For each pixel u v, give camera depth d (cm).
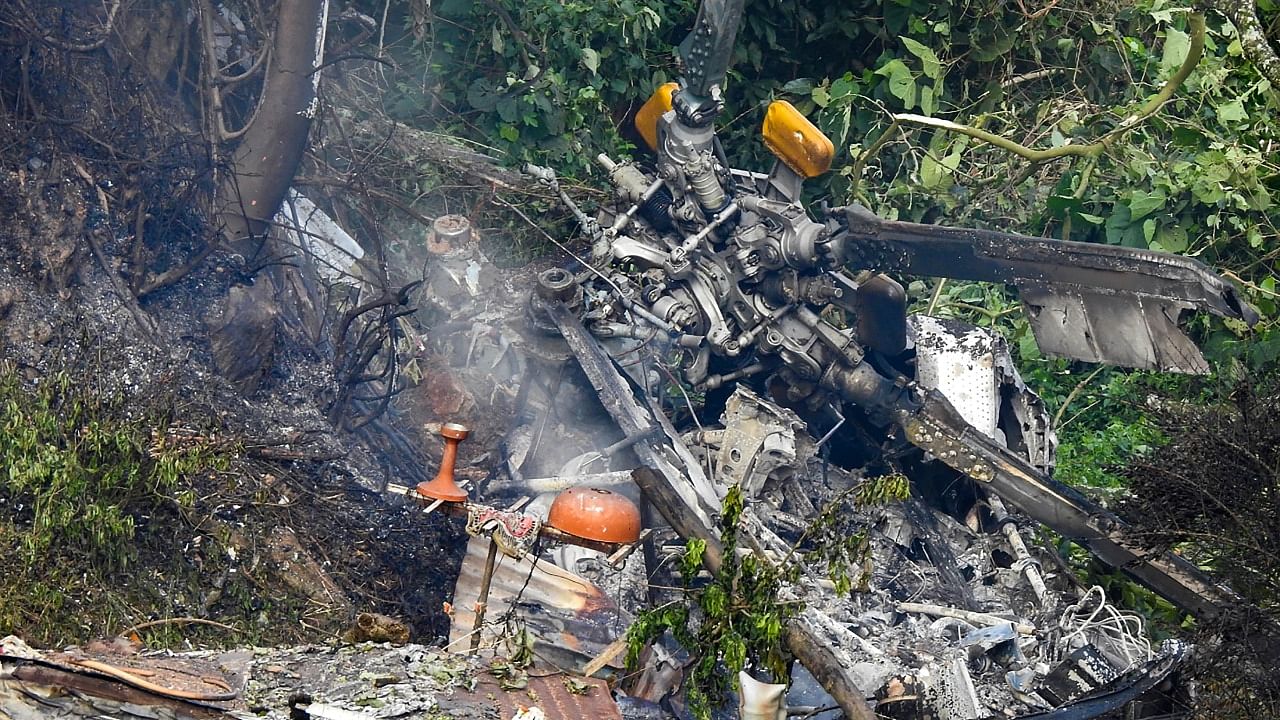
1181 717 954
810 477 1311
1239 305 1105
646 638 843
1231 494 1060
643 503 1113
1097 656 1064
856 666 1008
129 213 1147
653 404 1288
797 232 1275
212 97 1214
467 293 1363
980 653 1077
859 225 1266
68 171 1121
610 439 1291
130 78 1209
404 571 1050
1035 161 1530
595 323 1305
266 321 1174
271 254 1217
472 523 877
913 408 1274
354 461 1134
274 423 1123
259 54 1223
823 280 1304
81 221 1104
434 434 1245
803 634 857
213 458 1011
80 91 1167
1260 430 1063
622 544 877
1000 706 1034
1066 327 1184
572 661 938
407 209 1398
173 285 1145
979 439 1254
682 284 1316
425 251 1491
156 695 610
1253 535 1034
